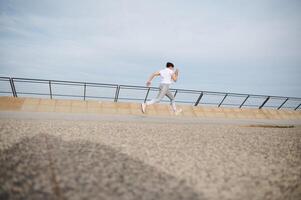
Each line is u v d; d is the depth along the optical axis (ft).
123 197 8.85
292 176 12.68
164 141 17.78
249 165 13.76
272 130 26.89
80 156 12.84
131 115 31.17
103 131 19.69
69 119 25.18
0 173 9.98
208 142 18.58
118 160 12.71
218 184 10.78
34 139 15.51
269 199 9.84
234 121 32.96
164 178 10.89
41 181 9.59
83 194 8.82
